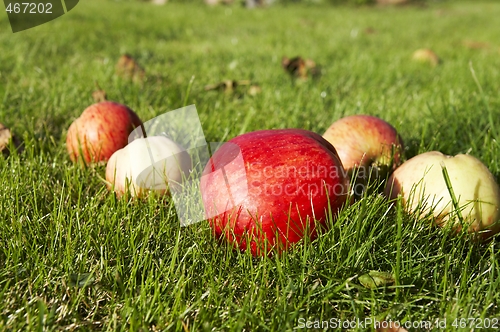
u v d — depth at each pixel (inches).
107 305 20.0
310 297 20.3
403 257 21.3
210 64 47.0
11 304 19.7
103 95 32.5
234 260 21.5
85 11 86.1
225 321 19.7
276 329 19.4
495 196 22.2
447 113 31.6
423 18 110.8
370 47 61.7
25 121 29.4
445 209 22.1
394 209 22.9
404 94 36.7
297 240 21.2
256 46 58.7
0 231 21.8
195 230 21.9
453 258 21.4
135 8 99.1
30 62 43.2
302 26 84.4
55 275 20.6
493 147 26.7
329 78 42.3
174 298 20.1
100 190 23.4
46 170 24.5
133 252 21.0
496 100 34.1
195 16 92.4
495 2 186.7
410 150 27.8
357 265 20.9
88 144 25.3
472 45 67.3
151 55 50.6
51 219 22.1
